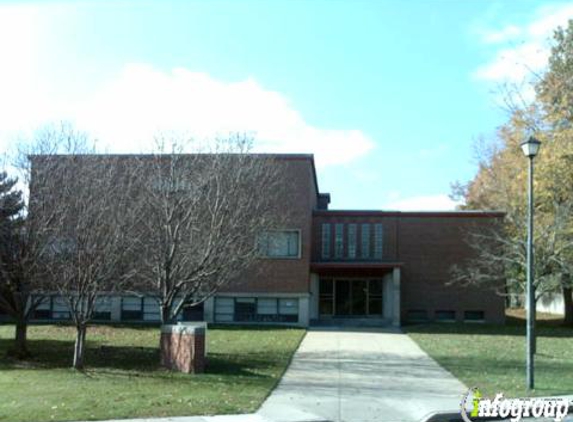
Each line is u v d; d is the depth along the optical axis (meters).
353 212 35.66
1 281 17.95
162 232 18.67
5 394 12.20
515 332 29.95
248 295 32.03
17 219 17.55
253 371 16.16
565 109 23.47
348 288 34.81
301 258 32.03
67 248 16.22
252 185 21.14
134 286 20.86
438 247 35.38
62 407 10.94
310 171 33.28
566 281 28.84
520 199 24.33
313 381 14.98
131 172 19.09
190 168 19.59
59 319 31.62
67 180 16.80
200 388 13.23
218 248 18.80
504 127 29.59
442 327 31.92
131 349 20.44
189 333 15.68
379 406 12.18
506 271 31.02
